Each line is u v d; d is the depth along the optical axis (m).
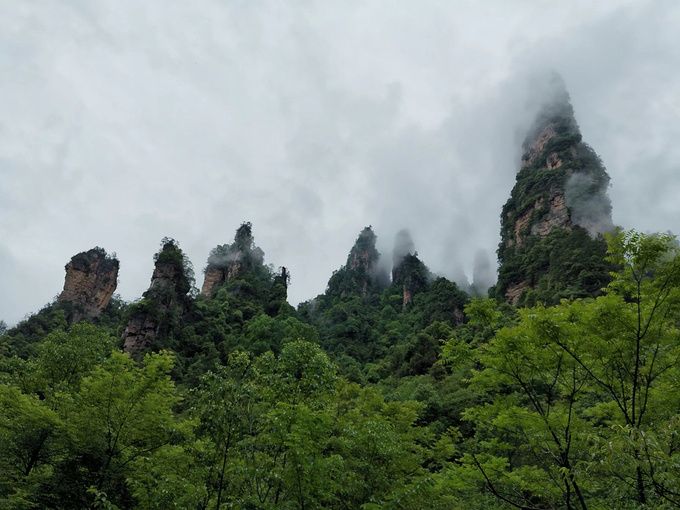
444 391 47.25
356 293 150.00
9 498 15.67
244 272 131.50
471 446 21.88
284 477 11.05
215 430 12.31
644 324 10.55
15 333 84.00
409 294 136.88
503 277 100.94
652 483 8.41
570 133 124.62
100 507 15.09
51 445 18.38
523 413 11.80
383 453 15.60
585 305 11.12
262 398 13.48
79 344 29.53
